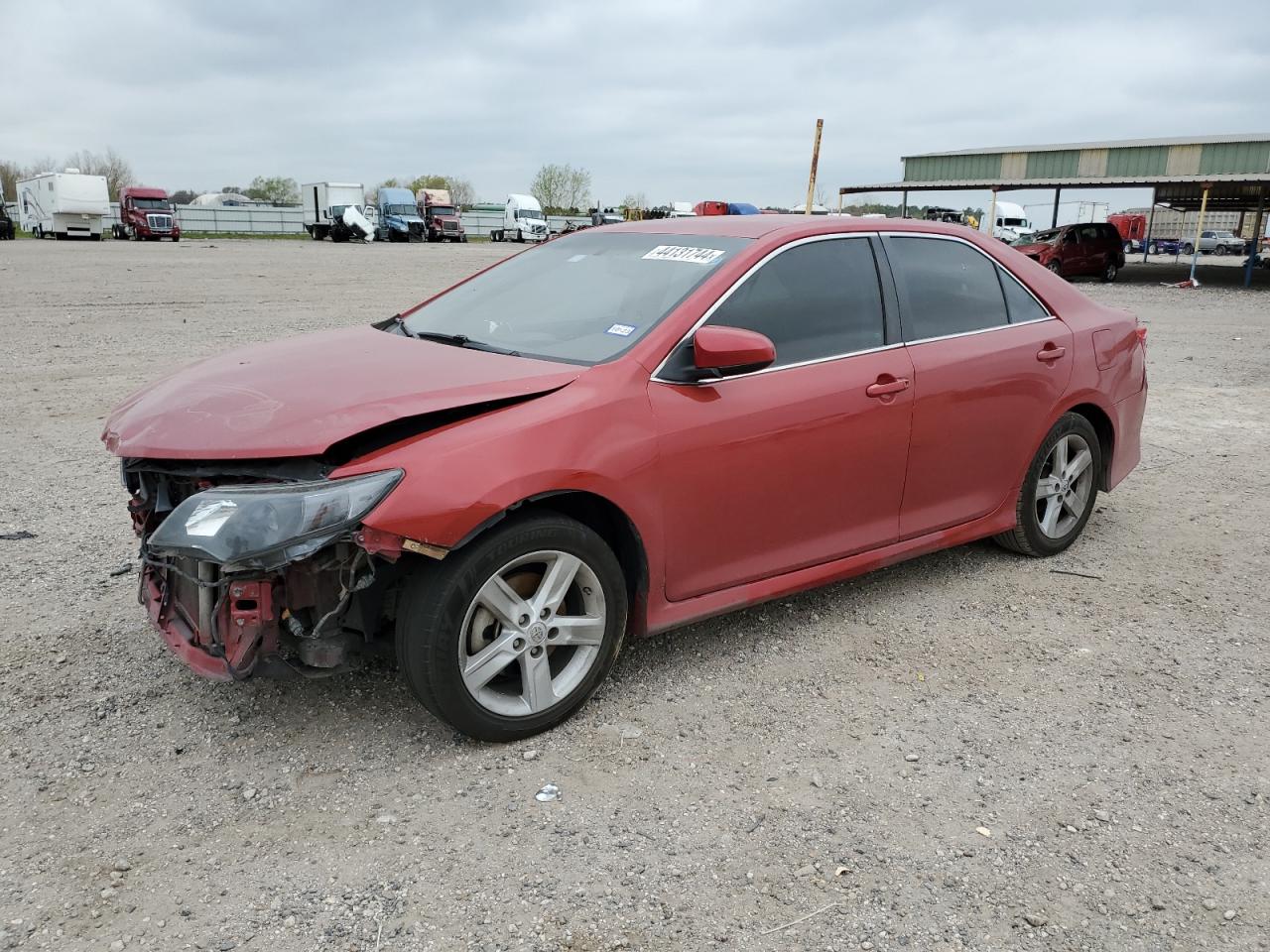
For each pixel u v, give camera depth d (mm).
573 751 3146
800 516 3752
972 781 3037
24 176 88938
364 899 2463
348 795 2883
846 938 2367
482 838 2709
